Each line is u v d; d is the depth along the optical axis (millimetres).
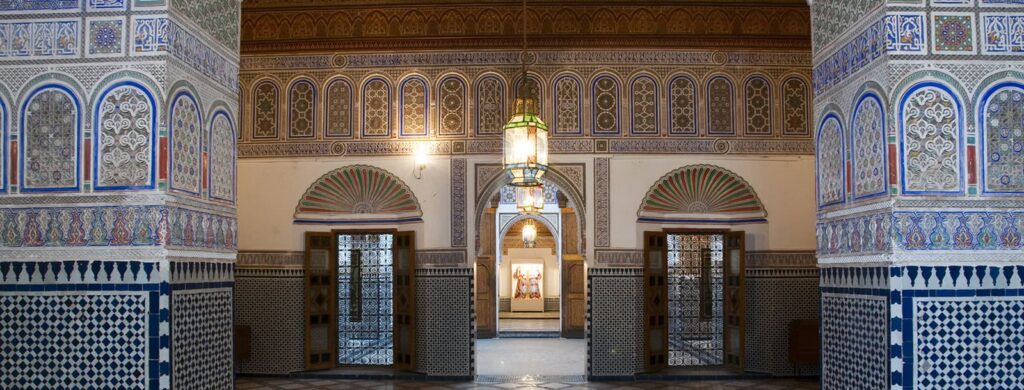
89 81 3516
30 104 3539
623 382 7184
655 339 7488
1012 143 3428
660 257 7473
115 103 3494
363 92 7324
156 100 3477
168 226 3463
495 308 11570
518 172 5797
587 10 7254
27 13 3572
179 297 3541
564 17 7266
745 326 7461
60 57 3541
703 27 7270
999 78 3447
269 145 7410
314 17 7340
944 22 3447
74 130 3506
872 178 3545
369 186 7430
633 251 7277
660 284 7496
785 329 7336
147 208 3445
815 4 4246
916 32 3434
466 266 7242
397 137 7277
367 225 7594
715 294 7801
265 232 7430
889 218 3387
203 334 3771
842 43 3875
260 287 7453
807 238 7340
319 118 7348
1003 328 3367
